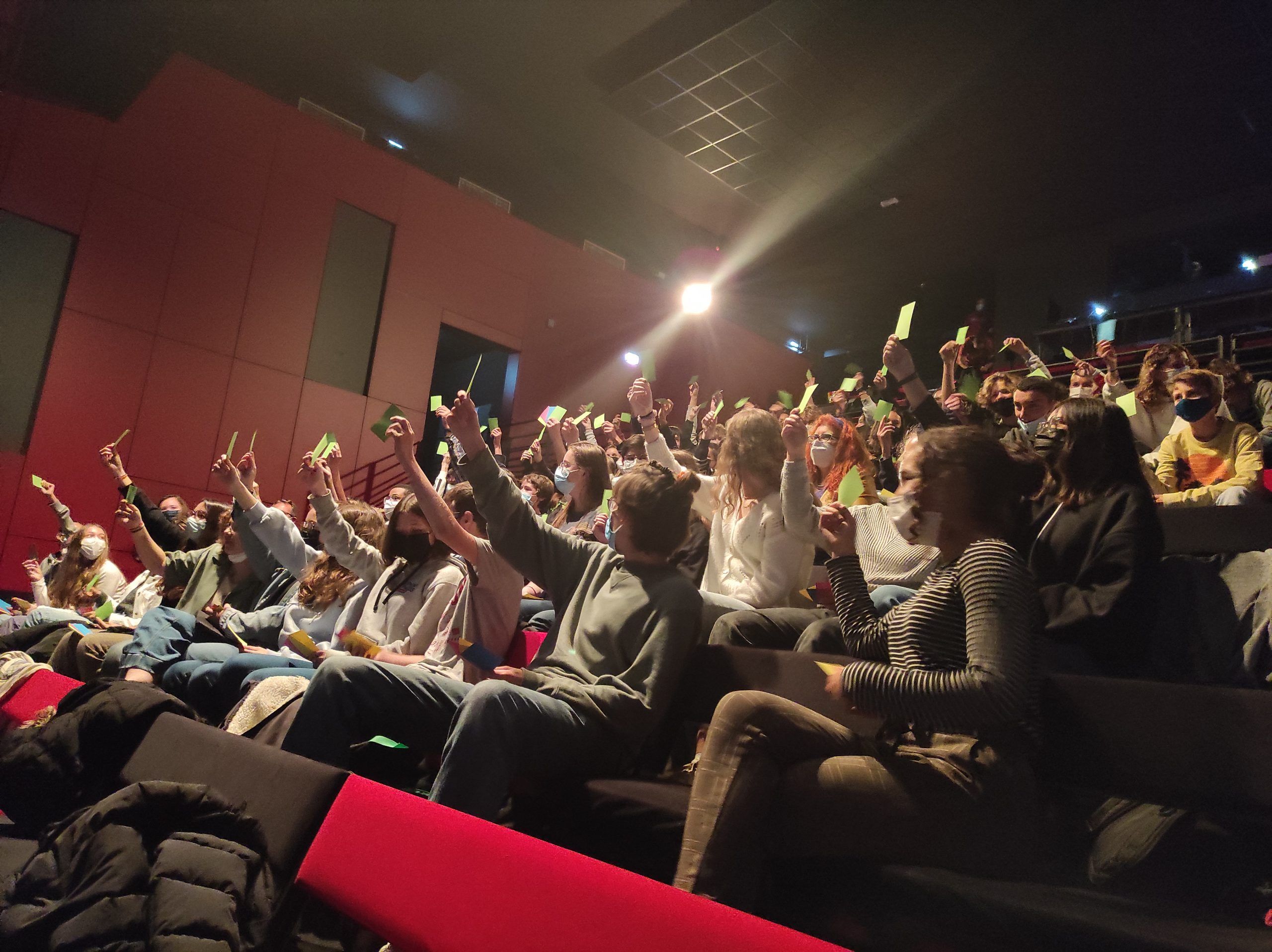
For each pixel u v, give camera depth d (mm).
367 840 1417
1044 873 1315
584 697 1818
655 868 1585
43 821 2078
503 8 9656
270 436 9641
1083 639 1641
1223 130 9852
